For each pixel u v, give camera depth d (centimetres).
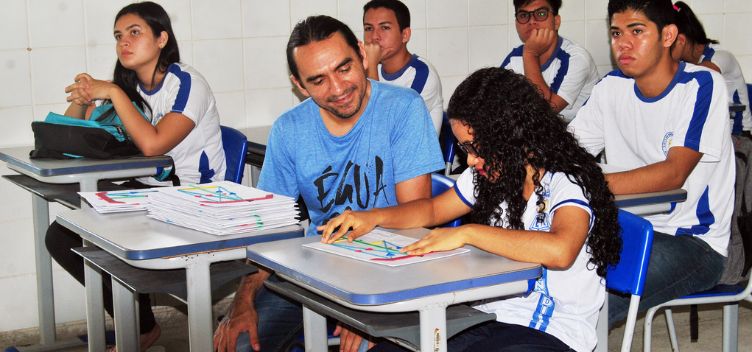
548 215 172
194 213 190
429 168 213
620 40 241
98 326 246
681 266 224
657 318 338
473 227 164
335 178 217
